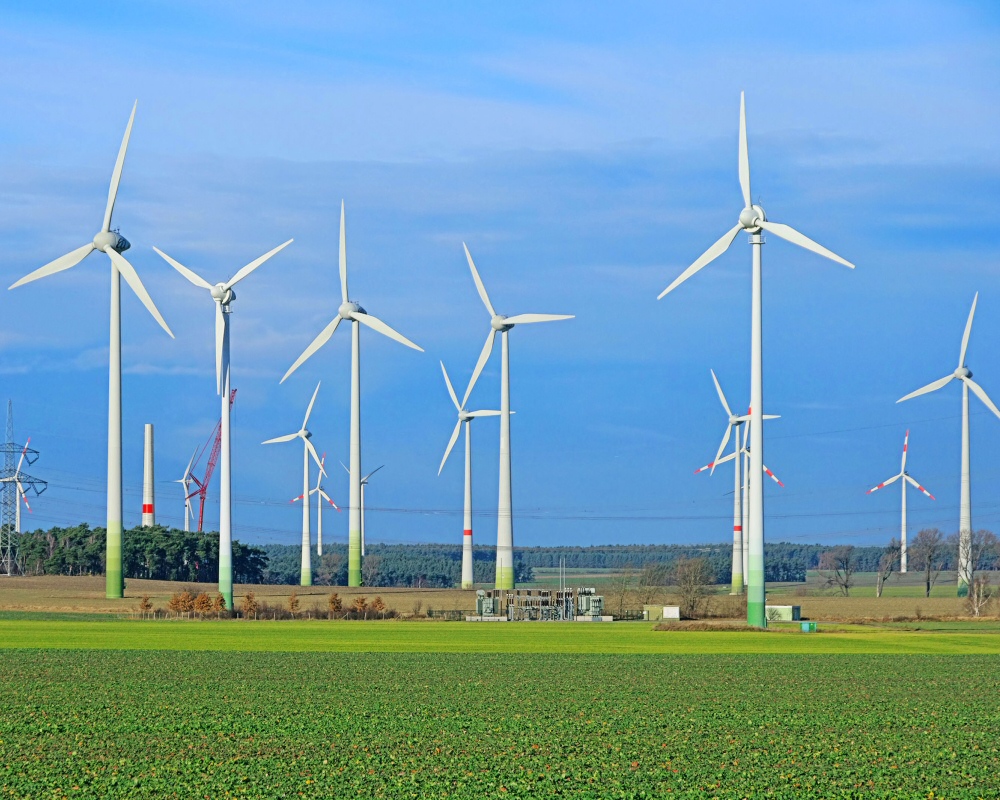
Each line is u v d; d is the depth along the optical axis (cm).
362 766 3747
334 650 7638
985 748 4122
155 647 7688
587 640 8731
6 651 7344
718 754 3978
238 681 5803
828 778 3644
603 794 3422
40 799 3325
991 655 7494
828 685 5809
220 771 3662
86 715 4672
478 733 4325
